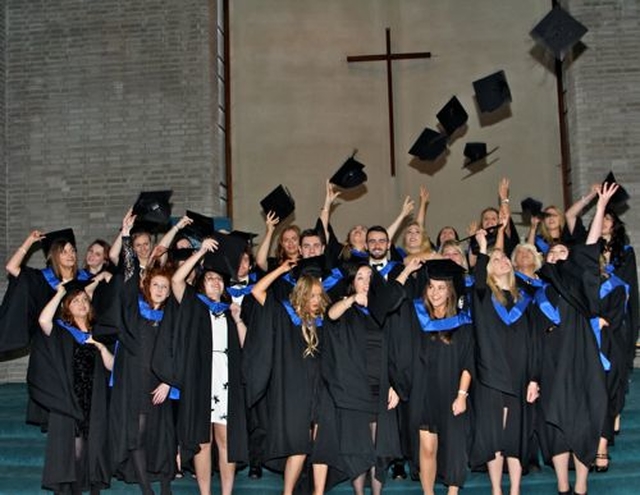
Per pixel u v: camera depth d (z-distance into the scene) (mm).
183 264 4895
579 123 8664
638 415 5898
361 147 10094
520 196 9734
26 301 5777
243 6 10203
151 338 4832
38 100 9258
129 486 5336
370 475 4945
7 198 9156
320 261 5094
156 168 9016
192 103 9062
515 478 4668
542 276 4875
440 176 9977
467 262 6105
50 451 4730
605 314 5211
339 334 4648
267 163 10031
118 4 9281
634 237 8398
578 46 8766
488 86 7586
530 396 4758
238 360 4945
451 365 4664
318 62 10242
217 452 5180
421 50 10211
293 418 4633
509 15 10094
